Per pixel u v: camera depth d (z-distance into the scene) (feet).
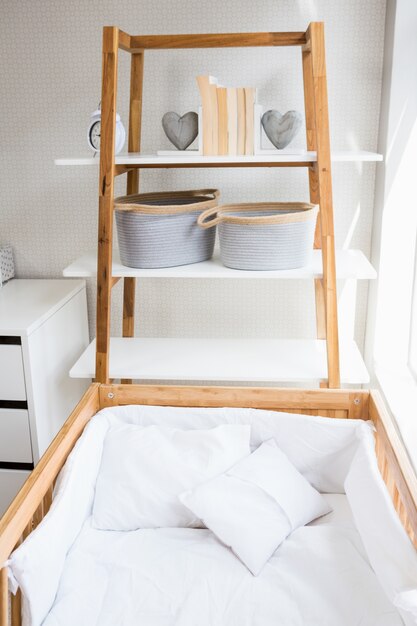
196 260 6.78
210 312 8.32
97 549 5.32
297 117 6.48
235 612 4.63
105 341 6.51
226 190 7.86
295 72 7.41
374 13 7.13
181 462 5.91
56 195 8.07
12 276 8.40
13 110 7.78
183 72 7.50
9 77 7.66
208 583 4.91
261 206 7.02
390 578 4.41
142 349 7.43
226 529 5.31
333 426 6.03
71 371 6.80
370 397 6.11
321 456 6.14
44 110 7.75
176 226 6.45
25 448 6.95
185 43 6.22
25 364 6.61
